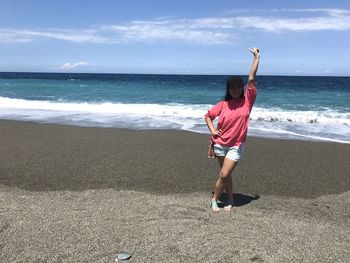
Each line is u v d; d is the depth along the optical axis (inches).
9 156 377.4
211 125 225.0
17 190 272.8
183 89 1710.1
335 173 330.3
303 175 323.6
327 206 246.7
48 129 538.3
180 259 165.9
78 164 348.5
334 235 193.6
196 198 254.2
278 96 1274.6
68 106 842.2
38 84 2180.1
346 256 171.2
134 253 170.7
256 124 612.7
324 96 1272.1
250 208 236.7
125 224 200.5
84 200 243.1
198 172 325.4
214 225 201.6
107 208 225.1
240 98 219.6
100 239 183.0
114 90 1609.3
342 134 526.0
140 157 375.6
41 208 224.7
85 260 164.9
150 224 200.7
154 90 1633.9
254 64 214.2
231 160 219.5
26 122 608.7
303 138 491.5
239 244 179.5
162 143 442.3
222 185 225.0
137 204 233.3
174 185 291.0
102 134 499.8
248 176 319.0
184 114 718.5
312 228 202.2
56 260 164.9
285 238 187.5
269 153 400.8
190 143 442.9
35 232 190.2
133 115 706.2
